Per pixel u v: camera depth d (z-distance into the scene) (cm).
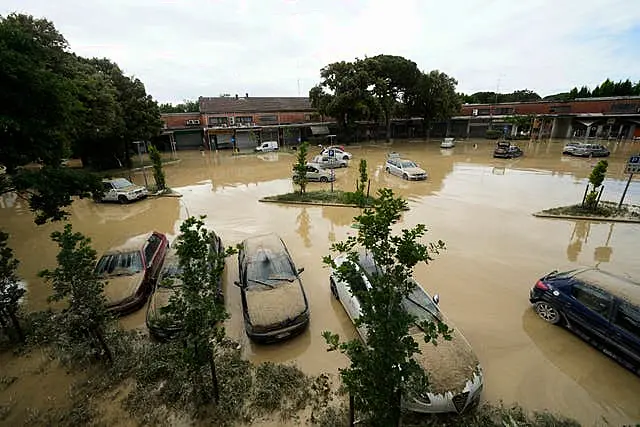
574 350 661
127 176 2678
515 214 1462
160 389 573
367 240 376
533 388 579
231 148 4556
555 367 622
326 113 4200
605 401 552
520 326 734
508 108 4959
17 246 1313
